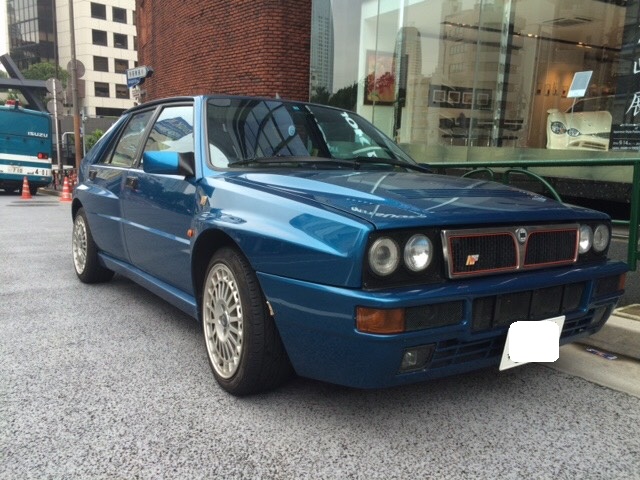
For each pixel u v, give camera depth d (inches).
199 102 137.7
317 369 94.0
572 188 262.2
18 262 244.7
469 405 107.8
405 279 86.0
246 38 477.7
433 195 101.2
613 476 85.0
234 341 108.3
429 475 84.3
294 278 91.5
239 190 110.4
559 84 307.1
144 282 155.2
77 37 2800.2
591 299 105.5
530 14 321.7
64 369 124.1
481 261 91.3
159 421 100.3
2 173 666.8
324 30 440.1
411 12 383.2
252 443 93.0
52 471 84.6
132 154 165.8
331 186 103.3
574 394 113.9
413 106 390.3
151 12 695.1
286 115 144.6
